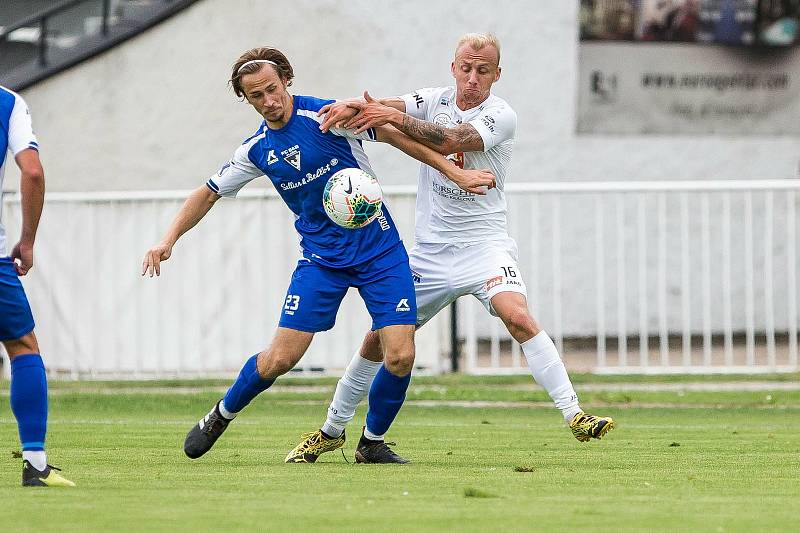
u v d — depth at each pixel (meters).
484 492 17.75
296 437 28.22
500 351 47.84
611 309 51.47
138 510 16.09
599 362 43.81
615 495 18.03
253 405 36.94
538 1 52.28
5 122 18.16
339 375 41.94
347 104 21.23
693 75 52.53
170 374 42.38
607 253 51.56
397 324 21.73
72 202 42.81
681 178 52.75
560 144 52.59
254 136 22.00
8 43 55.81
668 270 52.03
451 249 23.98
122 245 42.53
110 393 39.81
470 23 52.19
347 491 18.36
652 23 52.31
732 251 51.94
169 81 52.12
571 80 52.47
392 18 52.06
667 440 27.52
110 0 55.03
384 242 21.84
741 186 41.62
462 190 23.64
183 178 52.31
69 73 52.06
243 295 41.91
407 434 29.14
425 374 42.28
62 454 24.50
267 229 41.88
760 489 18.94
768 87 52.66
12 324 18.28
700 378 41.59
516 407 36.28
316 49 52.06
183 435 28.64
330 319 21.91
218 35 52.00
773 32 52.41
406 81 52.19
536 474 20.88
